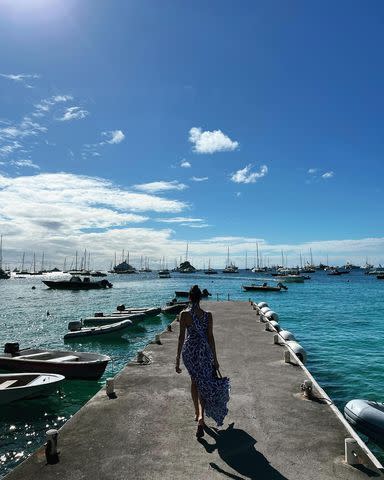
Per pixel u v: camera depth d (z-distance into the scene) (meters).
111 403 6.60
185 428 5.55
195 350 5.29
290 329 25.33
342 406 10.93
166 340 12.35
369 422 7.34
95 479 4.25
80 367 12.38
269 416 5.97
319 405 6.44
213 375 5.33
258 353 10.38
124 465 4.53
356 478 4.22
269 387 7.43
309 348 19.02
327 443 5.06
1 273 136.12
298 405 6.45
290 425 5.63
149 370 8.71
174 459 4.66
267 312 19.05
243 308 22.28
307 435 5.30
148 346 11.38
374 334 23.20
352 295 58.12
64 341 20.97
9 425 9.72
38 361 12.59
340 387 12.62
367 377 13.71
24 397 10.11
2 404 9.97
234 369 8.76
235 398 6.81
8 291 74.00
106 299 53.00
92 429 5.54
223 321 16.77
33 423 9.85
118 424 5.71
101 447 4.99
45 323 29.84
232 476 4.26
